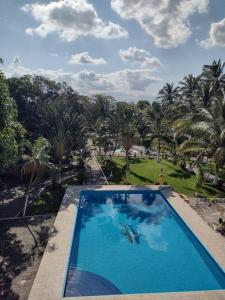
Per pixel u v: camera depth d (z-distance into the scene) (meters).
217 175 27.33
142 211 22.66
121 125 33.03
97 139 42.94
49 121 35.16
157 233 18.80
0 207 21.55
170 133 46.19
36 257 14.43
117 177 32.19
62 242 15.62
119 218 21.31
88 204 24.27
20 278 12.70
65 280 12.58
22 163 25.50
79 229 19.31
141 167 37.66
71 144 35.22
